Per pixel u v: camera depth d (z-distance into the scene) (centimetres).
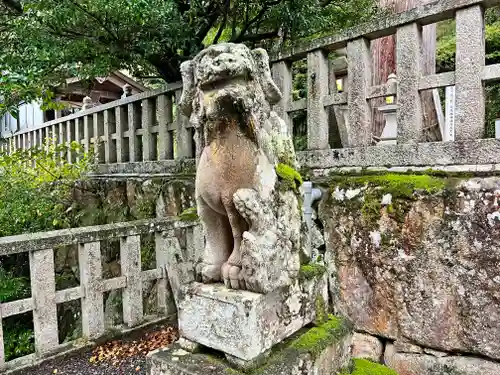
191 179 399
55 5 326
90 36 379
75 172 590
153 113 504
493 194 208
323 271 202
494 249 208
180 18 376
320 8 497
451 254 222
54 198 578
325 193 284
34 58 363
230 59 141
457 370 223
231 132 155
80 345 275
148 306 382
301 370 164
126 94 652
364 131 283
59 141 720
